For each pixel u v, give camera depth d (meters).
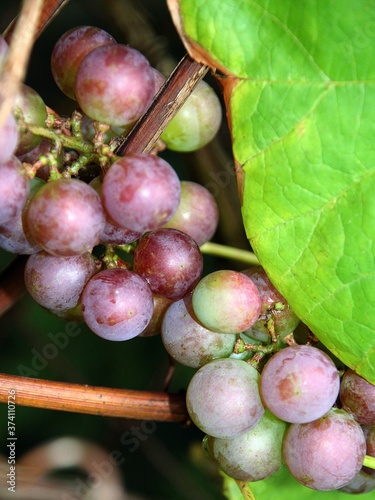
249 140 0.20
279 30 0.19
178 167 0.38
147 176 0.18
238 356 0.22
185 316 0.22
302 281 0.20
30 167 0.19
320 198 0.20
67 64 0.21
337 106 0.19
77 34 0.21
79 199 0.18
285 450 0.21
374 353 0.20
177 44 0.36
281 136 0.20
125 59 0.19
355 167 0.19
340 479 0.20
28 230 0.20
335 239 0.20
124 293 0.20
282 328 0.22
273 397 0.20
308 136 0.20
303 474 0.20
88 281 0.21
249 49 0.19
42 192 0.19
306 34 0.19
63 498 0.30
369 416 0.21
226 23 0.19
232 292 0.20
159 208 0.18
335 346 0.20
